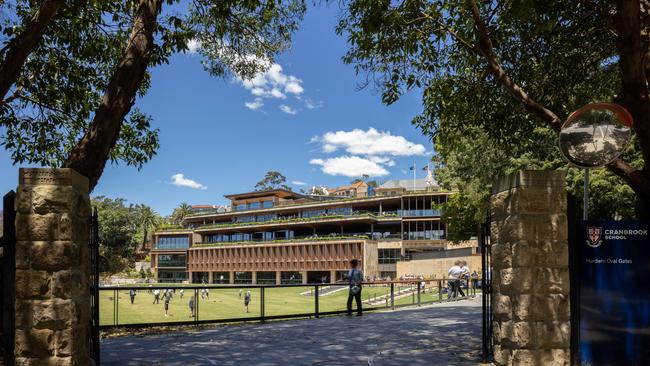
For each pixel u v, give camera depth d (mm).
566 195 5828
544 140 21047
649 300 5727
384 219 73500
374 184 114000
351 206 79562
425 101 11508
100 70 12578
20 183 5387
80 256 5676
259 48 12305
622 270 5781
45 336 5234
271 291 68688
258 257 83938
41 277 5277
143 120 12477
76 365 5395
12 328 5438
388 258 72500
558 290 5625
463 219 45188
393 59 9812
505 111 10734
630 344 5672
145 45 7902
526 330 5578
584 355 5680
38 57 11117
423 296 29297
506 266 5918
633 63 6383
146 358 7543
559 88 10484
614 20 6672
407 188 96750
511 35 9961
